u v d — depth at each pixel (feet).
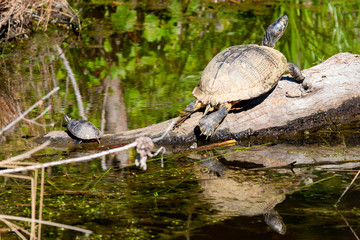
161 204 21.84
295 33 51.96
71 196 22.86
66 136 31.45
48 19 57.11
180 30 57.57
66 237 19.06
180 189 23.47
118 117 34.78
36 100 38.42
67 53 51.19
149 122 33.76
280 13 59.72
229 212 20.86
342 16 59.72
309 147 29.53
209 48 51.52
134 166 26.84
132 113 35.55
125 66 47.24
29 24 57.36
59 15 59.62
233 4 66.13
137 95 39.52
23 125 33.60
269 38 35.63
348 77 31.99
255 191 23.03
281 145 30.25
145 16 62.85
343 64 32.53
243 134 31.83
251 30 56.13
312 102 31.78
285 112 31.76
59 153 29.32
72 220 20.51
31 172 26.03
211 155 28.73
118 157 28.37
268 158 27.81
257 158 27.91
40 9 58.49
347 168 25.63
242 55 30.68
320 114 32.30
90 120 34.17
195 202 21.94
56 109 36.45
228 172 25.70
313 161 26.99
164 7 65.92
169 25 59.47
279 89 32.19
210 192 23.06
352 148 28.91
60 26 59.31
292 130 32.19
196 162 27.53
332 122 32.63
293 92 31.60
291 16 57.62
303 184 23.67
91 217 20.76
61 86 41.70
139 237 18.95
